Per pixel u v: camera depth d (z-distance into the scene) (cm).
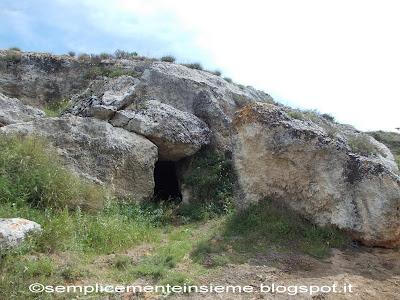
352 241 905
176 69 1564
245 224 941
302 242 879
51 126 1126
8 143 998
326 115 1631
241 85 1775
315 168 950
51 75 1828
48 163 974
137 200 1124
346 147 957
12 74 1811
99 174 1094
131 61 1812
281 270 756
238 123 1040
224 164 1262
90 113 1280
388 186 878
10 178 895
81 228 800
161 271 688
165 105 1352
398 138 2152
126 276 670
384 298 676
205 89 1469
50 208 856
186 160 1327
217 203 1166
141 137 1220
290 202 969
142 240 874
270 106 1032
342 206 912
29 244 681
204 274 711
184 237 921
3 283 579
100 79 1666
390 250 884
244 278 709
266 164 984
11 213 789
